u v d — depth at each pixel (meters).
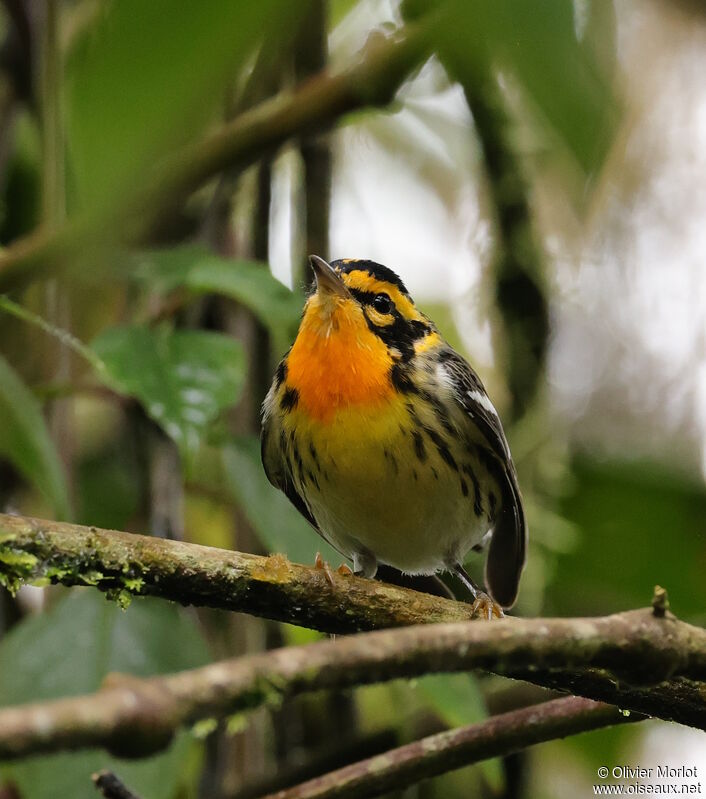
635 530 12.77
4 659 8.16
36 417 7.92
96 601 8.45
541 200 11.05
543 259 11.23
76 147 2.03
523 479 11.74
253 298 8.30
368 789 6.64
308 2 2.08
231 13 2.01
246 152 7.85
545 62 2.34
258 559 6.66
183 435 7.64
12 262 7.17
